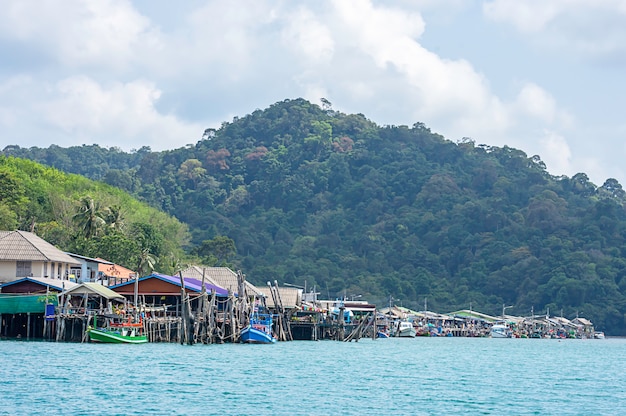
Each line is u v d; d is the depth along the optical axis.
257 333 115.44
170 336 110.62
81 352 89.75
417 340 189.25
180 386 65.81
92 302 110.56
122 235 155.25
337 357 101.69
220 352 97.94
